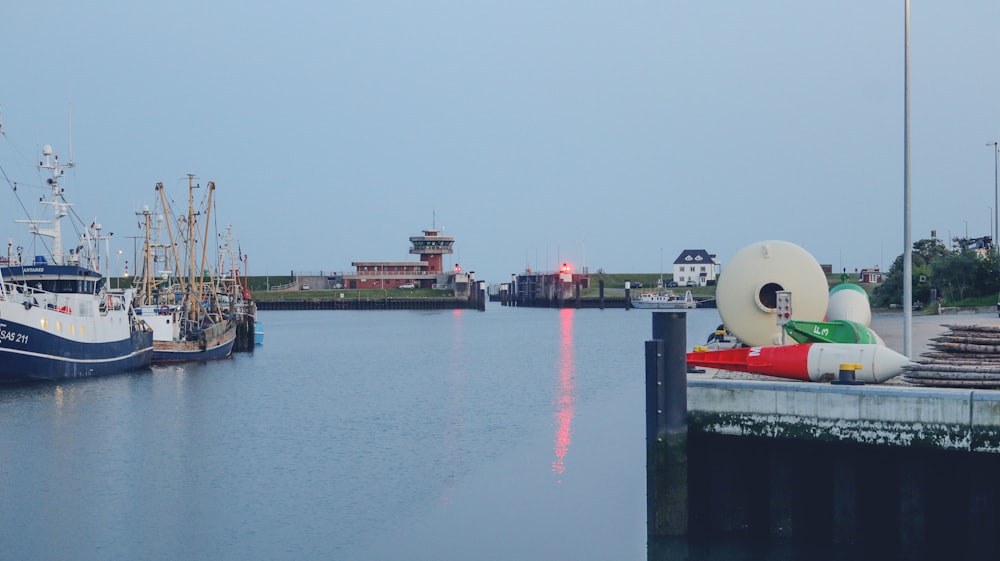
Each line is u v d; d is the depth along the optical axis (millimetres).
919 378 26047
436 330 194375
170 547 33094
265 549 32531
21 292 80125
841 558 26328
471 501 38281
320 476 44156
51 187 88188
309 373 98125
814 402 25281
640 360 111125
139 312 108625
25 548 33219
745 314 36562
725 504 27781
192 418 64000
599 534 32844
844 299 43812
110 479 44094
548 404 69125
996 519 24609
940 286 124125
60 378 79812
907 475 25562
